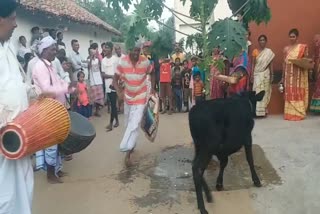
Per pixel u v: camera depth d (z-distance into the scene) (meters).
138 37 5.82
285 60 8.27
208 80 6.15
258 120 8.37
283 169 5.40
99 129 8.77
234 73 5.98
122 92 6.21
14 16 3.05
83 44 17.38
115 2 5.77
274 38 8.84
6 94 2.98
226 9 15.77
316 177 5.05
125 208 4.57
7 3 2.94
